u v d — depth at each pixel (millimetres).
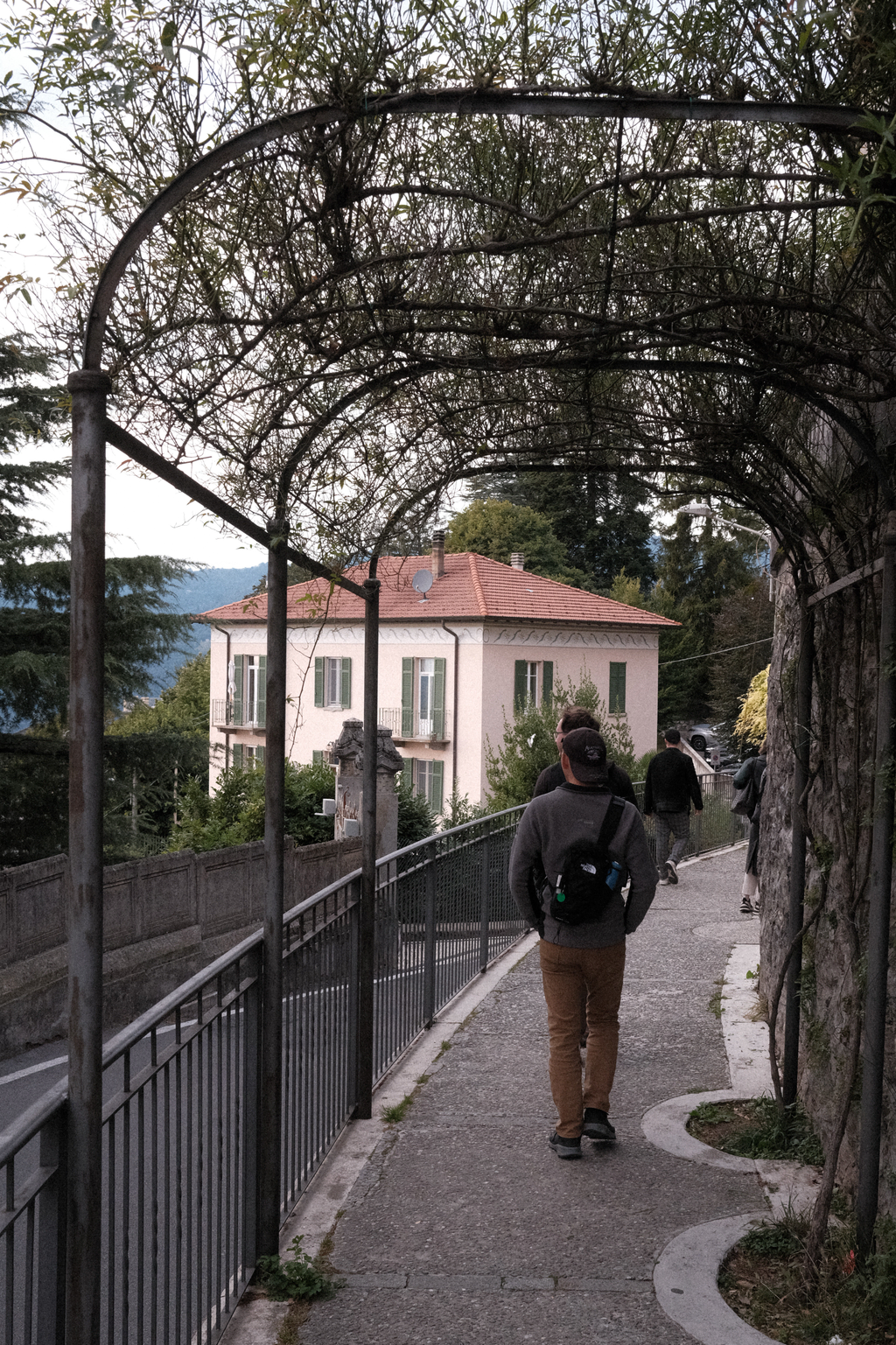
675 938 9570
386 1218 4246
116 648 17844
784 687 5605
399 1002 6293
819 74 2465
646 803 13078
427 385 3744
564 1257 3912
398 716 36781
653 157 2832
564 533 58562
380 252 2873
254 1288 3740
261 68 2486
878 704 3650
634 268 2953
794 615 6457
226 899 12562
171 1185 2945
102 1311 3711
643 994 7578
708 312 3113
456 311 3062
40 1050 8852
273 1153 3844
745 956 8719
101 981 2379
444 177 2836
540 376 3715
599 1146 4934
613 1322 3482
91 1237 2344
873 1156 3641
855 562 4266
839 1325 3387
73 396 2414
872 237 2670
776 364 3070
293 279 2867
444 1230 4133
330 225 2793
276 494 3668
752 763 11031
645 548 61375
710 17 2412
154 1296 2799
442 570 37469
